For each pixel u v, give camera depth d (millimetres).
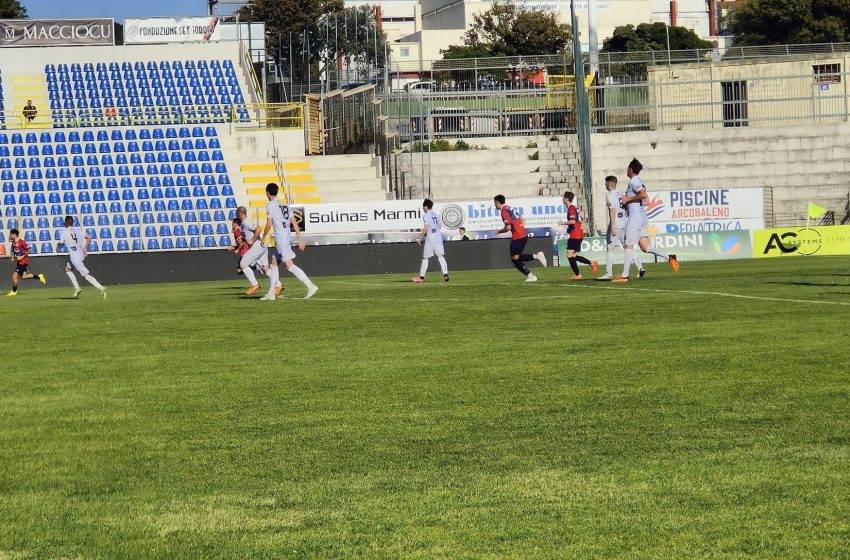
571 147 55031
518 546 6238
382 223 45375
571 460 8234
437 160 54375
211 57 68125
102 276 44250
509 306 21500
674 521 6602
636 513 6801
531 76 69312
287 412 10664
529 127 59219
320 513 7047
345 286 32125
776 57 59438
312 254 44562
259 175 53531
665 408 10078
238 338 17484
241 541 6504
